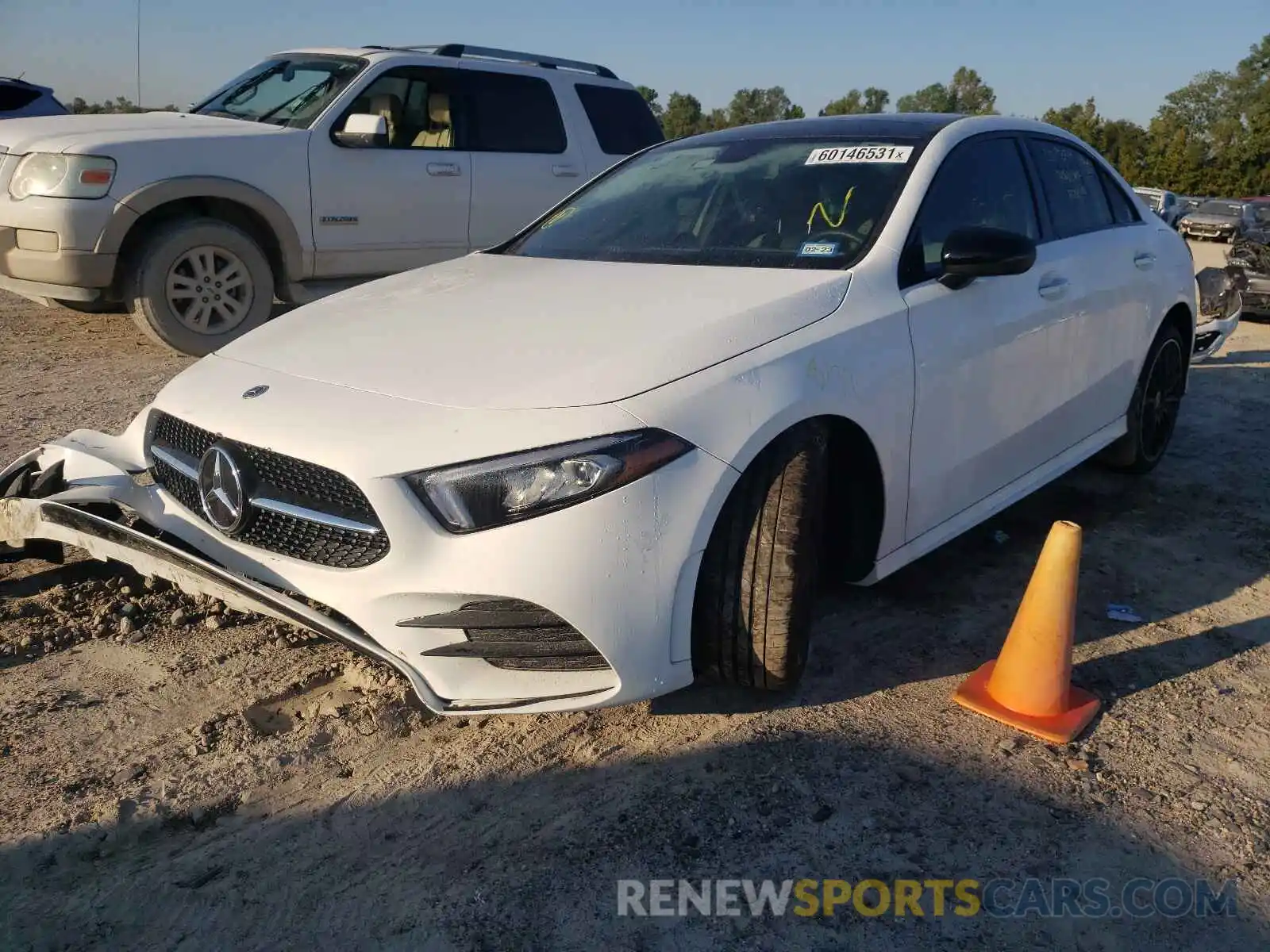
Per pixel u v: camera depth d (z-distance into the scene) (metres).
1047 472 4.01
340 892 2.18
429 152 7.38
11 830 2.31
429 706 2.44
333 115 6.96
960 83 92.69
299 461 2.48
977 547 4.16
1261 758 2.76
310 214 6.89
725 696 2.94
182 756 2.60
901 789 2.55
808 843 2.36
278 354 2.94
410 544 2.36
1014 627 2.91
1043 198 4.05
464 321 2.96
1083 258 4.07
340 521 2.44
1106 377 4.31
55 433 5.01
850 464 3.02
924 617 3.50
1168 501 4.80
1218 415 6.49
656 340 2.63
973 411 3.37
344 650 3.13
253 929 2.07
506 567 2.32
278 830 2.36
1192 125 83.50
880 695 2.98
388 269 7.42
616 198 4.02
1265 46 80.00
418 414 2.45
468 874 2.24
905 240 3.25
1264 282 10.09
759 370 2.63
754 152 3.89
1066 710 2.87
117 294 6.52
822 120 4.05
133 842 2.30
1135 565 4.04
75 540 2.92
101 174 6.08
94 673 2.97
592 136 8.34
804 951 2.06
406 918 2.11
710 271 3.20
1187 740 2.82
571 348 2.65
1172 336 4.88
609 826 2.40
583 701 2.46
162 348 7.14
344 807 2.44
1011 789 2.56
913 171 3.46
